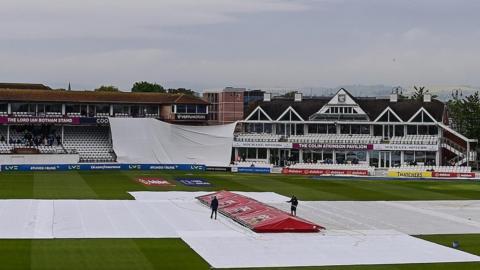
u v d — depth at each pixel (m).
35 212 71.75
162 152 135.25
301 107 149.25
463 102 189.50
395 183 112.94
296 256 53.59
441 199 92.31
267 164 134.75
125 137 134.38
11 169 118.94
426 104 143.00
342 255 54.38
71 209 74.50
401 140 140.12
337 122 144.25
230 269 48.72
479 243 61.06
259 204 73.00
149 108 150.62
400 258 53.75
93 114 145.88
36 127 138.00
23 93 140.75
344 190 100.75
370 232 65.62
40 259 50.12
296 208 77.12
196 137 137.50
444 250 57.41
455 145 141.50
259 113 149.12
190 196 88.44
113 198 84.38
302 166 130.38
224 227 65.62
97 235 60.34
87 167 124.44
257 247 56.69
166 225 66.25
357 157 142.25
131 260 50.69
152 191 92.81
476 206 85.88
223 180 111.31
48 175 112.25
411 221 73.06
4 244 55.25
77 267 48.03
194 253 53.78
